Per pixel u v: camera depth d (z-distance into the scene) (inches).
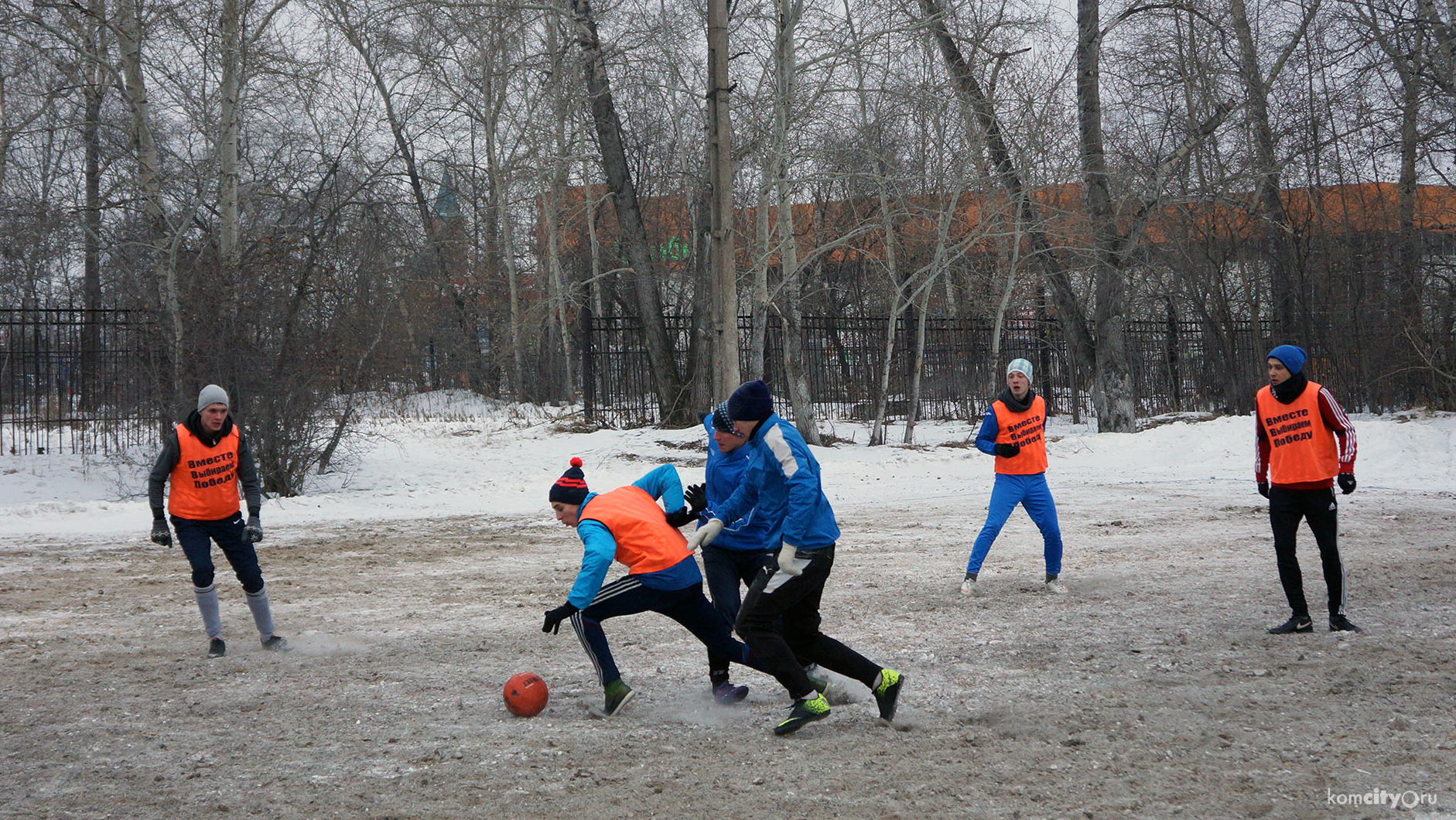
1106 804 153.8
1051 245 1018.1
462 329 1513.3
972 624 289.6
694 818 150.7
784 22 843.4
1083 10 996.6
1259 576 358.0
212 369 637.3
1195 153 1060.5
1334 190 1226.6
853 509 598.9
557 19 1008.2
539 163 1170.6
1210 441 867.4
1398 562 378.3
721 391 762.2
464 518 588.4
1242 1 1057.5
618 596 206.2
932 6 874.1
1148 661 243.3
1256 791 158.6
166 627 306.3
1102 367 1035.9
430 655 264.8
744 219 1069.8
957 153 893.2
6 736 195.9
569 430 1034.7
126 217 845.2
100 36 784.3
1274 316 1250.6
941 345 1211.2
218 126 753.6
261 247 669.9
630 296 1585.9
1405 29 1002.1
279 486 663.1
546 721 205.3
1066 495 637.3
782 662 191.9
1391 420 996.6
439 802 158.4
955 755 179.0
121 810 156.6
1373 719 194.7
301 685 235.8
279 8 734.5
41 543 492.7
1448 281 1066.1
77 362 895.1
